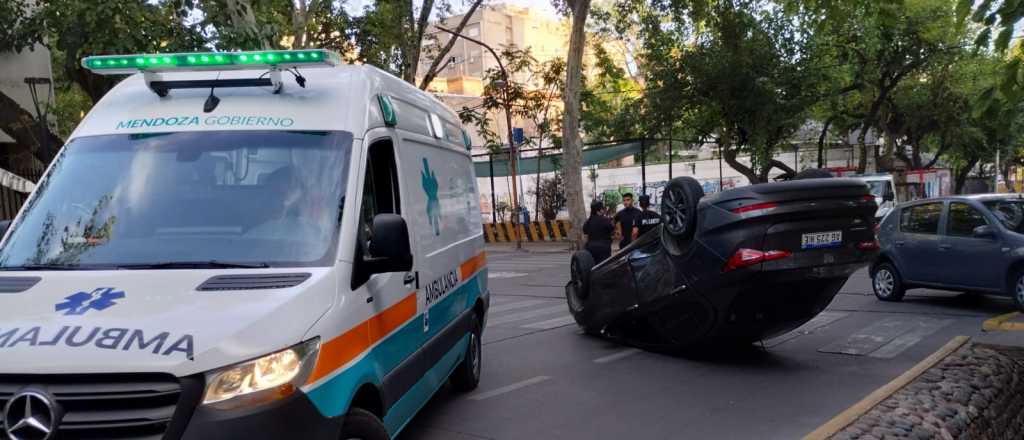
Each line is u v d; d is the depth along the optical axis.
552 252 27.02
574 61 23.73
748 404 6.27
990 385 5.38
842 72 29.59
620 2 28.73
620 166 49.00
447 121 6.89
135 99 4.55
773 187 6.68
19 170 14.73
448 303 5.82
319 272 3.62
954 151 42.25
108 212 3.99
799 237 6.65
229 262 3.68
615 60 36.28
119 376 2.89
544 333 10.09
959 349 6.42
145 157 4.19
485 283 7.52
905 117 36.41
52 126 14.83
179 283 3.43
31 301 3.31
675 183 7.41
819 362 7.75
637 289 8.21
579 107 24.48
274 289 3.42
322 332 3.38
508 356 8.59
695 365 7.80
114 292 3.35
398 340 4.46
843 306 11.37
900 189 37.28
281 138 4.18
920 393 5.05
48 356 2.91
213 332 3.06
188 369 2.91
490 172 33.97
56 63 16.75
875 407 4.77
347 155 4.14
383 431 3.88
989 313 10.26
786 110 27.50
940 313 10.40
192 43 10.89
